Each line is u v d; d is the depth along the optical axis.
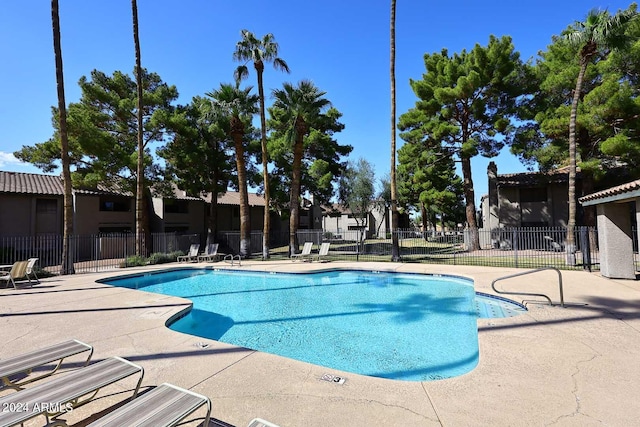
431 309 8.37
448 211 37.50
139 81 17.23
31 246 21.16
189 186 23.45
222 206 33.25
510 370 3.82
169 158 23.03
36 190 22.28
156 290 11.55
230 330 6.94
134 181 21.11
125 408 2.29
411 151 23.19
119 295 9.00
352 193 32.91
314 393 3.35
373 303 9.15
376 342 6.07
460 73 20.12
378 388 3.46
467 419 2.83
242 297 10.18
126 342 5.05
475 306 8.52
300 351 5.68
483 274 11.59
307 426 2.76
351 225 49.09
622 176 19.42
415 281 12.24
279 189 26.09
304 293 10.68
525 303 7.01
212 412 3.00
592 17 13.56
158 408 2.30
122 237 22.03
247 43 18.28
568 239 14.12
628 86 14.44
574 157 14.21
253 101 20.22
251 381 3.65
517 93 19.47
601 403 3.06
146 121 21.27
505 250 22.22
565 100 17.55
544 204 23.52
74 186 19.48
